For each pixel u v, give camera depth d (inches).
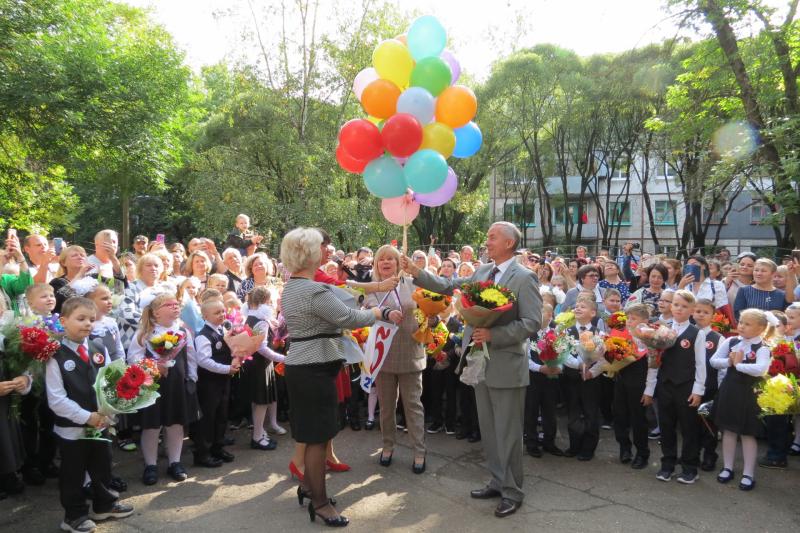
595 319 210.4
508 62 815.1
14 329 134.7
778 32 392.5
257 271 227.3
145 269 190.7
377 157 163.3
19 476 159.6
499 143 890.7
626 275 374.3
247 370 194.5
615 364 174.2
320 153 642.8
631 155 958.4
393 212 174.7
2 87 450.6
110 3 738.8
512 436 146.9
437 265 294.5
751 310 165.5
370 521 140.5
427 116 161.6
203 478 167.6
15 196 626.2
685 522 141.0
